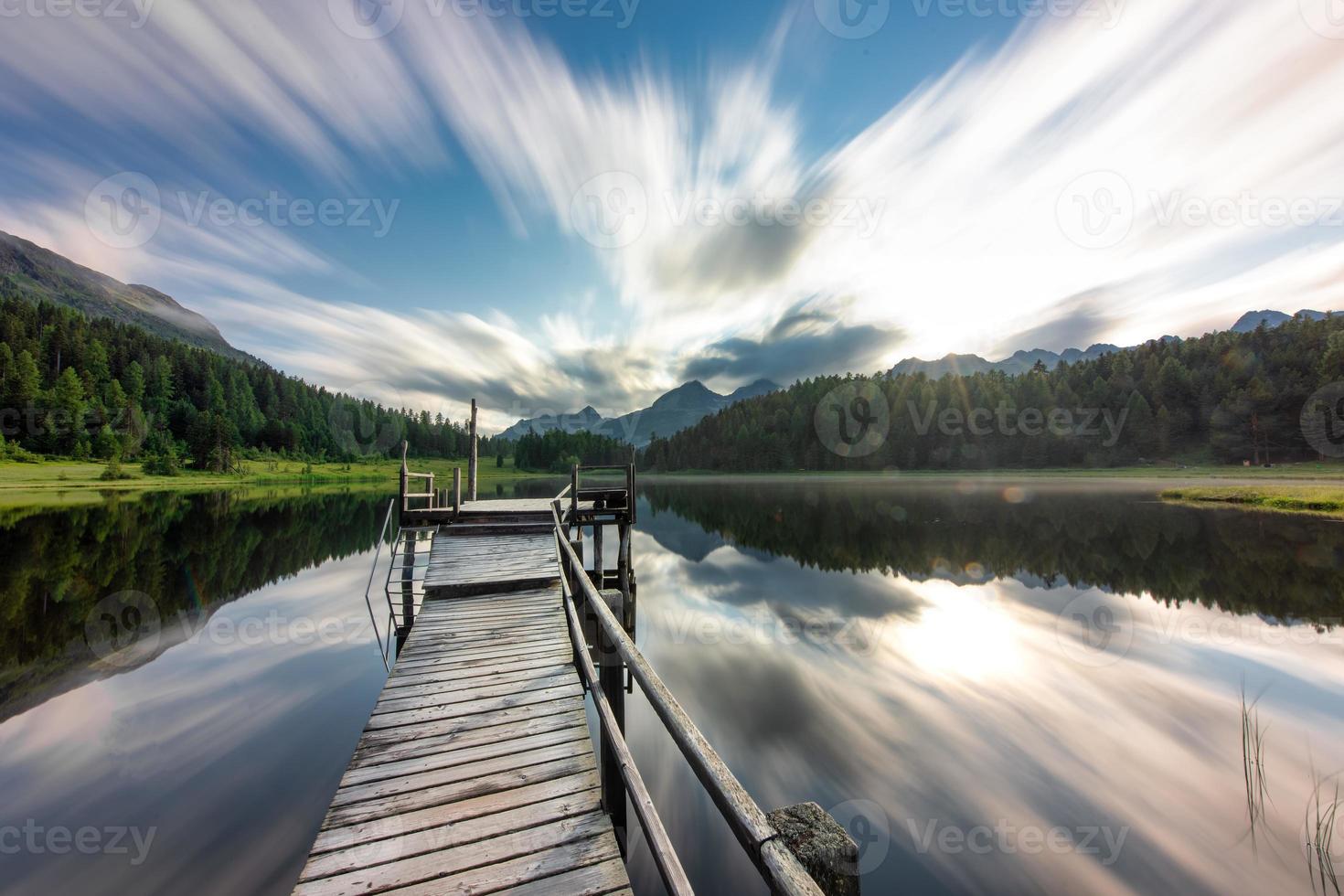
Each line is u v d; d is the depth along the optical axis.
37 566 16.41
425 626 6.61
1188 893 3.82
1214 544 17.91
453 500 10.95
